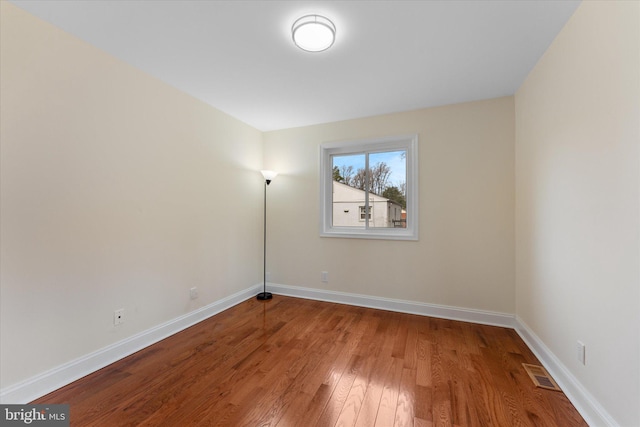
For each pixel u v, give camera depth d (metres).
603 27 1.32
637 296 1.13
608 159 1.30
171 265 2.50
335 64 2.13
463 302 2.82
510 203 2.66
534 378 1.79
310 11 1.57
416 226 3.00
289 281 3.68
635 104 1.13
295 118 3.33
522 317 2.46
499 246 2.70
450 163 2.88
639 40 1.10
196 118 2.77
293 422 1.43
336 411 1.51
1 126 1.47
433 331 2.55
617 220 1.24
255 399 1.61
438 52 1.97
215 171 3.02
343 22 1.65
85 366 1.83
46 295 1.65
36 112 1.61
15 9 1.53
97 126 1.92
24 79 1.56
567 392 1.63
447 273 2.89
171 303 2.49
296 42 1.80
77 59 1.80
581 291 1.52
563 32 1.70
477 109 2.79
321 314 2.99
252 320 2.82
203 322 2.77
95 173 1.91
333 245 3.43
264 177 3.49
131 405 1.55
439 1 1.48
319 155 3.51
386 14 1.58
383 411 1.51
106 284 1.98
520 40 1.82
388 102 2.85
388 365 1.97
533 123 2.18
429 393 1.66
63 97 1.73
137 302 2.20
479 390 1.68
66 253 1.75
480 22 1.65
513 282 2.65
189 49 1.94
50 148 1.67
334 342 2.33
